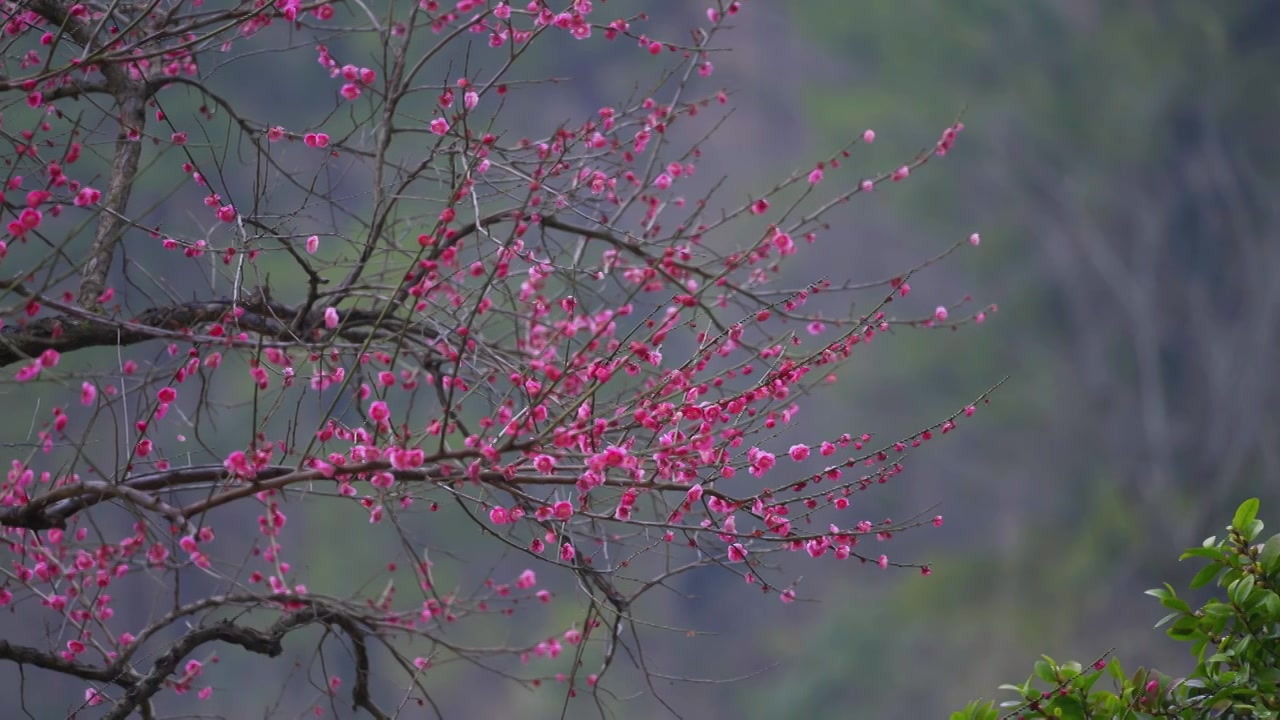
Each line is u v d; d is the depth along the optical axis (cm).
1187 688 529
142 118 668
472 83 657
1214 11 3156
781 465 2645
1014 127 3194
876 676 2992
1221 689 510
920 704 2953
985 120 3153
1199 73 3175
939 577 3153
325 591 2652
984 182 3234
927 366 3247
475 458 530
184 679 653
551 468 511
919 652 3028
